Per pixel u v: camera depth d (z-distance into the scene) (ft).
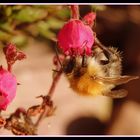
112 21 0.77
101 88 0.46
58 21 0.61
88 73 0.46
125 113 0.75
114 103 0.75
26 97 0.72
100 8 0.61
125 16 0.77
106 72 0.47
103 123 0.74
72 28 0.45
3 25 0.58
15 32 0.59
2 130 0.60
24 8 0.58
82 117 0.73
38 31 0.61
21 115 0.49
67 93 0.73
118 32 0.77
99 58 0.47
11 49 0.46
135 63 0.77
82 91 0.46
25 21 0.58
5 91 0.45
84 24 0.46
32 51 0.74
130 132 0.75
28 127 0.49
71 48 0.45
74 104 0.74
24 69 0.73
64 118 0.73
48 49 0.75
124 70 0.77
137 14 0.77
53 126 0.71
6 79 0.46
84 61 0.46
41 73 0.74
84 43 0.45
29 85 0.73
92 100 0.74
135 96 0.76
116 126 0.74
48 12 0.60
